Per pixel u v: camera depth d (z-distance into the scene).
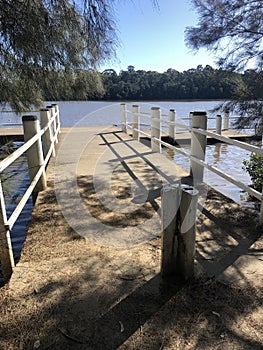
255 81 3.41
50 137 5.08
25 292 1.66
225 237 2.25
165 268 1.76
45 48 2.98
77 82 3.73
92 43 3.14
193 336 1.35
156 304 1.55
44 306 1.54
